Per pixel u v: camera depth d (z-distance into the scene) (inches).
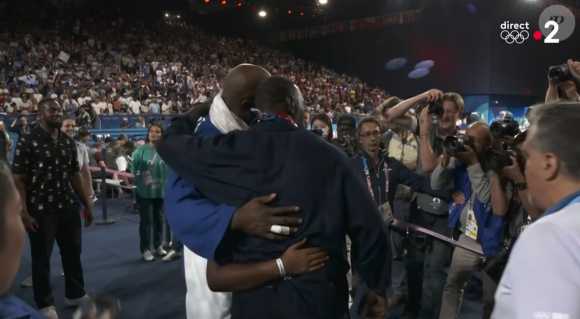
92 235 236.7
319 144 55.5
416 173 121.0
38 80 624.7
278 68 1006.4
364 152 122.2
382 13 1035.9
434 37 954.1
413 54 997.8
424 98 112.7
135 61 802.2
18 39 732.0
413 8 989.8
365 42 1078.4
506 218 93.4
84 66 732.7
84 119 511.8
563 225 35.2
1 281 30.1
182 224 56.9
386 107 149.9
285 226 52.6
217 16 1208.8
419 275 127.6
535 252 34.8
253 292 56.2
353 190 55.5
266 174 54.0
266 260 54.2
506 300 36.3
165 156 59.8
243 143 55.1
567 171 39.0
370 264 57.7
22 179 131.0
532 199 43.4
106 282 168.6
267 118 57.0
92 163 338.3
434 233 119.3
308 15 1167.6
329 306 54.2
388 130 155.9
